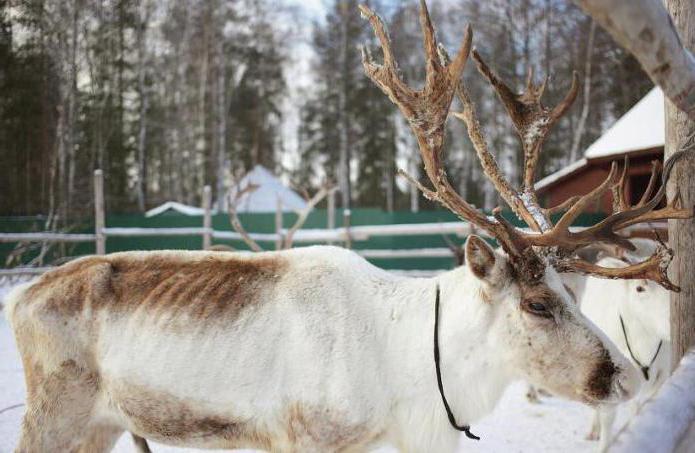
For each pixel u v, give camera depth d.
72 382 2.63
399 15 26.73
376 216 16.55
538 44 24.91
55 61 19.47
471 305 2.52
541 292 2.41
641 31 1.14
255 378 2.47
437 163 2.54
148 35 24.39
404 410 2.52
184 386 2.52
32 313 2.65
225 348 2.51
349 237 10.65
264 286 2.63
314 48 29.02
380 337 2.55
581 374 2.37
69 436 2.64
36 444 2.61
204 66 23.94
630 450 1.24
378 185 31.58
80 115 21.86
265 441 2.52
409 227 10.37
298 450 2.46
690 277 2.64
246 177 23.20
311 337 2.48
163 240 15.64
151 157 28.31
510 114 2.86
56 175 21.00
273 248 14.10
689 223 2.63
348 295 2.60
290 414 2.46
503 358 2.48
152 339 2.57
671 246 2.73
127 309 2.65
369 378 2.45
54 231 14.45
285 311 2.54
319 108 31.59
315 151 32.66
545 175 27.02
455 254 7.91
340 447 2.45
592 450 3.95
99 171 10.73
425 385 2.51
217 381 2.50
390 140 30.30
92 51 22.59
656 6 1.13
